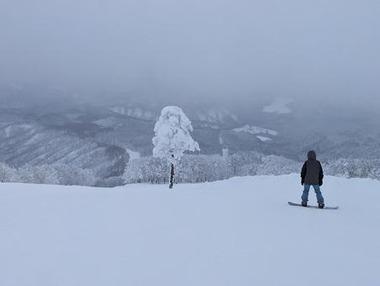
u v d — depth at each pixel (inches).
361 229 407.5
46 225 390.9
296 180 1011.3
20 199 578.6
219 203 573.6
